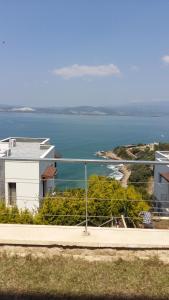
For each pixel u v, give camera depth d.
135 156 76.50
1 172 19.83
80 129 181.12
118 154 84.25
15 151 26.02
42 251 4.94
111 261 4.81
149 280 4.36
